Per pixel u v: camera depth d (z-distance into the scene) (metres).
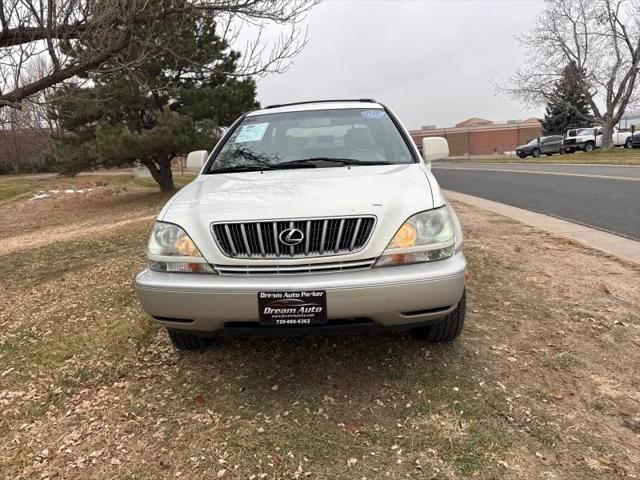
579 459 2.30
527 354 3.28
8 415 2.98
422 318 2.72
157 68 16.50
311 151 3.81
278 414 2.78
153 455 2.52
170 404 2.96
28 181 34.56
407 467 2.32
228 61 16.47
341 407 2.80
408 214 2.74
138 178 34.12
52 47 6.07
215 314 2.69
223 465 2.40
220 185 3.26
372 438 2.53
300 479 2.28
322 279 2.61
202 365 3.40
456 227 2.97
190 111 17.28
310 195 2.84
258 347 3.58
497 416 2.64
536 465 2.28
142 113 18.30
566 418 2.60
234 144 4.07
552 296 4.29
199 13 7.04
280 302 2.61
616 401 2.73
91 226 13.21
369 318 2.68
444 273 2.66
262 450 2.48
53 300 5.32
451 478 2.23
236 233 2.72
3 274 7.00
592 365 3.11
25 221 17.02
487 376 3.02
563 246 5.98
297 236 2.65
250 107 18.61
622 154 27.80
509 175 17.44
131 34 6.36
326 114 4.24
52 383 3.34
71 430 2.79
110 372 3.42
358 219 2.68
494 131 63.38
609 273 4.84
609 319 3.76
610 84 34.91
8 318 4.86
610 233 6.55
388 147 3.79
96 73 6.51
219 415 2.81
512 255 5.64
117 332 4.07
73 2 6.02
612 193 10.38
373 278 2.61
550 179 14.63
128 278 5.79
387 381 3.03
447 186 15.14
